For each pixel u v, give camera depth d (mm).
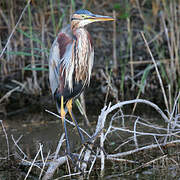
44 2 12656
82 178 6812
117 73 12594
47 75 12430
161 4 13594
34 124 10273
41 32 12758
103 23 13914
